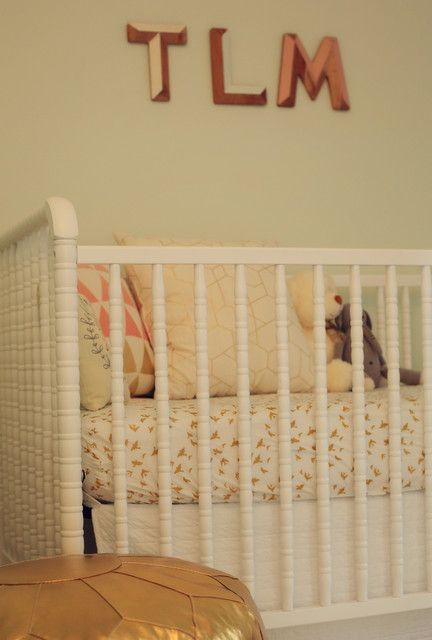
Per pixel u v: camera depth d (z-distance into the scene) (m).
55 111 2.48
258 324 2.14
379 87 2.78
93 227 2.51
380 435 1.75
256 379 2.11
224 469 1.65
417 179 2.80
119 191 2.53
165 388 1.60
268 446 1.67
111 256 1.56
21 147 2.45
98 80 2.51
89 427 1.60
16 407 1.89
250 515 1.64
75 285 1.53
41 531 1.74
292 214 2.69
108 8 2.52
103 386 1.71
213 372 2.06
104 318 2.03
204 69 2.61
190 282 2.16
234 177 2.63
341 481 1.71
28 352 1.77
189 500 1.64
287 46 2.66
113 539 1.61
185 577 1.28
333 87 2.71
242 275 1.64
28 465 1.82
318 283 1.68
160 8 2.56
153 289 1.60
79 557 1.36
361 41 2.76
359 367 1.71
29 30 2.46
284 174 2.68
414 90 2.80
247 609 1.25
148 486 1.61
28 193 2.45
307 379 2.17
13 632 1.10
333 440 1.71
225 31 2.61
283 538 1.67
